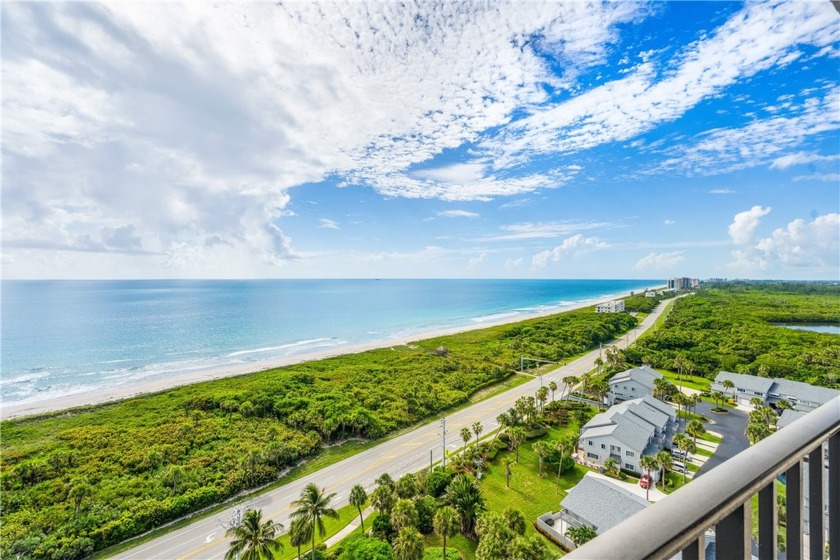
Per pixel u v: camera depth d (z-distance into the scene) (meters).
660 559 0.92
